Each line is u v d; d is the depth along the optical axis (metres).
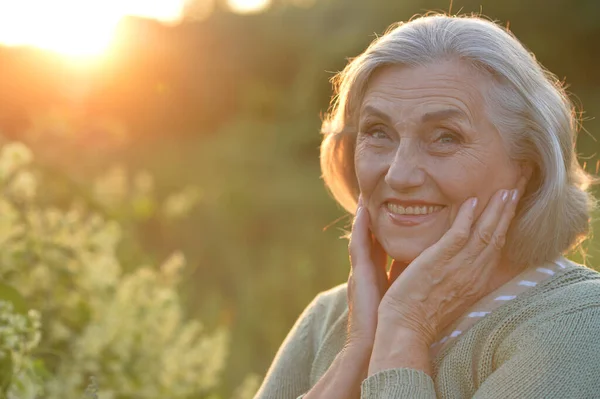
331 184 1.87
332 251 6.98
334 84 1.89
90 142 4.76
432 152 1.54
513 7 12.61
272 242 7.55
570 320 1.41
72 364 2.66
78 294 2.79
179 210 5.55
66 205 3.84
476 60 1.52
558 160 1.54
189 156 11.79
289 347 1.89
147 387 2.79
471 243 1.55
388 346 1.53
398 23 1.72
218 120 15.95
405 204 1.58
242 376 4.77
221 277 6.13
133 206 4.09
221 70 15.91
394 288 1.56
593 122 10.29
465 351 1.50
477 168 1.53
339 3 14.96
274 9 16.53
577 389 1.34
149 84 14.86
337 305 1.88
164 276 3.39
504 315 1.50
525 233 1.55
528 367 1.38
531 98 1.53
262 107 15.95
